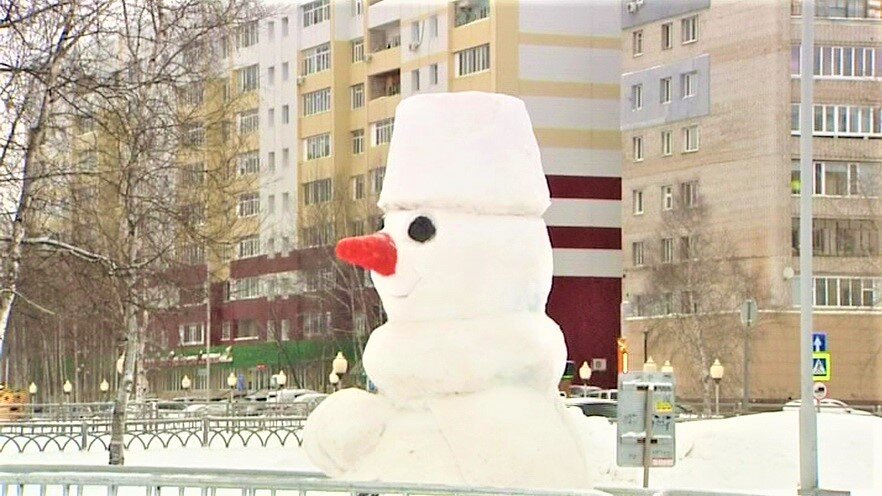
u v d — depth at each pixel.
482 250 9.56
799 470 22.19
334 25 77.88
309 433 9.83
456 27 71.62
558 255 68.38
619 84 69.75
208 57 31.67
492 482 9.08
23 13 26.08
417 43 73.50
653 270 64.94
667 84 66.00
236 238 33.47
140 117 27.30
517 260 9.62
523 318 9.63
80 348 69.38
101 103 29.88
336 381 52.38
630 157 67.69
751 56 62.28
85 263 28.78
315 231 71.81
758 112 61.78
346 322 68.81
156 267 35.75
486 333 9.46
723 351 60.44
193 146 29.20
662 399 17.50
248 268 76.94
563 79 69.06
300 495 9.03
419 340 9.48
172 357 62.31
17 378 75.00
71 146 33.75
